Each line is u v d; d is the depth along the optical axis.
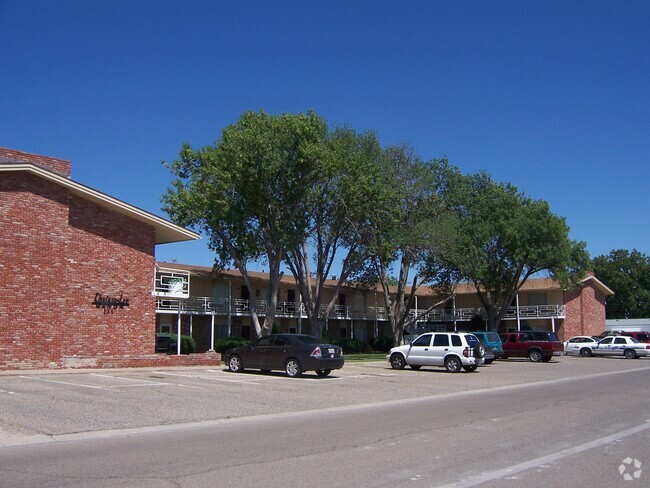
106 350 25.34
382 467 8.53
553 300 60.91
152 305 27.38
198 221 36.00
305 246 41.00
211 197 32.81
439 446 10.08
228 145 32.38
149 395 16.53
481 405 16.05
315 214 36.84
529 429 11.87
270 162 31.98
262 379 22.00
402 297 49.91
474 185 51.22
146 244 27.41
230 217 34.00
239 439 10.80
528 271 50.72
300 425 12.57
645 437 10.96
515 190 50.84
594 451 9.70
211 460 8.96
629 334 47.06
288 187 33.44
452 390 20.41
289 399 16.91
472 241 47.91
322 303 56.88
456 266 48.53
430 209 44.56
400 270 49.09
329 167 32.81
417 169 43.31
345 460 8.97
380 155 41.69
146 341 26.92
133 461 8.89
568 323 60.47
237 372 24.50
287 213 34.47
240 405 15.41
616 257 93.38
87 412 13.45
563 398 17.58
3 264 22.16
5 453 9.55
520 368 32.34
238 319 48.84
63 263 23.97
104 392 16.73
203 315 45.06
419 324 65.56
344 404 16.34
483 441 10.54
